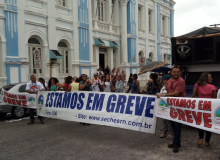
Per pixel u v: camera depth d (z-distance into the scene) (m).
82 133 6.39
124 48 19.56
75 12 15.16
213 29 7.21
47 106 7.00
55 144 5.45
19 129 6.89
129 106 5.42
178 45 7.52
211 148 5.09
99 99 5.90
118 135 6.16
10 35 11.53
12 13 11.59
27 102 7.53
